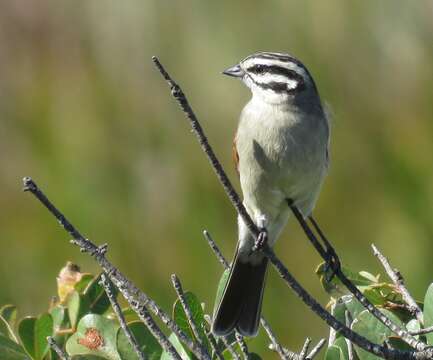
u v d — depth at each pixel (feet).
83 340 23.85
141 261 42.83
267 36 43.11
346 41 43.93
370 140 44.19
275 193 29.27
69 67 45.68
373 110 44.24
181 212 43.11
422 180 43.34
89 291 25.48
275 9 43.47
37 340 24.49
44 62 46.11
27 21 46.11
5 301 43.42
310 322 41.32
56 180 44.47
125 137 44.55
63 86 45.55
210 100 43.06
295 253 42.73
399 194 43.47
